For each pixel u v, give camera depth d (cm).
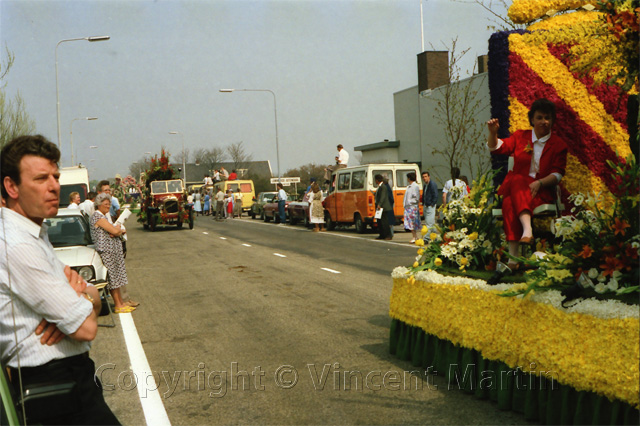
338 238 2017
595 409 334
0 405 202
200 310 847
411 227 1694
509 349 405
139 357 604
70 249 868
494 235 520
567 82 532
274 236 2267
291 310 820
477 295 442
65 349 232
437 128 2847
